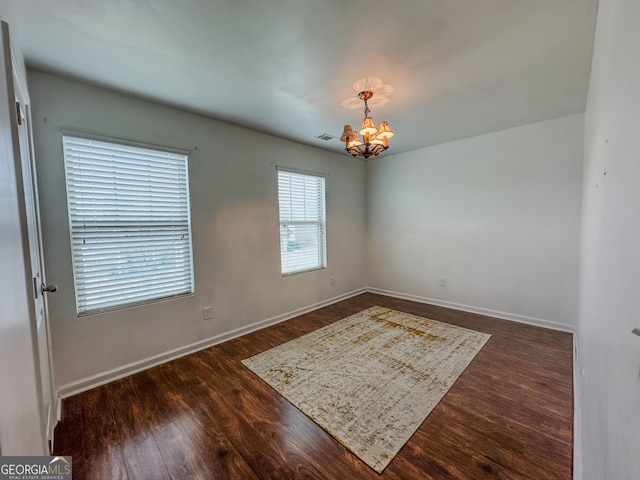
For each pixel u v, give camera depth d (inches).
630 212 24.8
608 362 32.0
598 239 48.0
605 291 37.3
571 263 120.0
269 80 82.4
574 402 74.2
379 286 191.3
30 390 37.7
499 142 135.3
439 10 55.5
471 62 74.5
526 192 129.3
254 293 129.2
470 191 146.3
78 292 83.6
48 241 77.1
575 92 93.5
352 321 138.5
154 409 74.9
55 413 68.9
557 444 61.0
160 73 77.7
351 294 185.6
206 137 110.4
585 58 72.5
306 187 155.6
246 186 125.0
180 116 102.7
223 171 116.2
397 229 178.9
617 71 33.4
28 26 57.3
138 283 95.1
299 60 72.3
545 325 127.3
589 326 56.2
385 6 54.2
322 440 63.8
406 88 88.7
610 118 38.4
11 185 35.8
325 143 149.3
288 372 92.3
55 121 77.6
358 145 93.1
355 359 99.9
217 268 115.0
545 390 80.4
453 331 123.3
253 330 128.7
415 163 167.6
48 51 66.7
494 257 140.3
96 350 86.4
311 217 159.2
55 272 78.6
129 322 92.7
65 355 80.9
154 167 97.5
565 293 122.0
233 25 59.0
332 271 171.3
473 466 56.2
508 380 85.6
